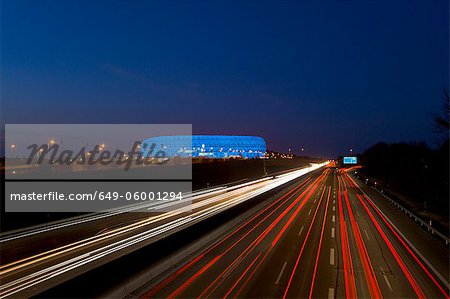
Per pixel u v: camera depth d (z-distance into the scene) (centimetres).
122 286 1526
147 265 1759
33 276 1780
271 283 1698
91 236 2775
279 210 4450
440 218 4144
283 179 10594
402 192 7250
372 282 1739
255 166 12250
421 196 6412
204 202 5003
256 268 1947
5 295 1534
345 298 1523
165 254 1973
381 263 2078
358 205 5009
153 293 1565
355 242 2645
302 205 4975
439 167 6131
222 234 2908
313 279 1766
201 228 2712
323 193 6812
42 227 3161
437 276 1848
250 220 3659
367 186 8444
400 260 2148
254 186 7812
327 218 3816
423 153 8625
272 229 3147
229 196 5791
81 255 2183
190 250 2258
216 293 1567
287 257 2184
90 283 1454
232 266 1983
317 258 2167
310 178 11688
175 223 3362
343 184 9094
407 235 2938
